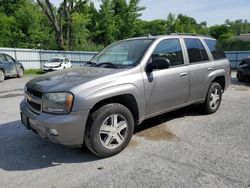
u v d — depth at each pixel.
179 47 5.05
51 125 3.46
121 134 4.03
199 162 3.68
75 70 4.37
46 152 4.16
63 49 34.41
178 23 60.69
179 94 4.91
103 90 3.71
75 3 36.44
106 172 3.48
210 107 5.91
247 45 30.22
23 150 4.26
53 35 38.47
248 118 5.75
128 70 4.10
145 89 4.24
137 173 3.42
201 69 5.39
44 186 3.20
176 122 5.46
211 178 3.25
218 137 4.61
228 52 24.70
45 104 3.61
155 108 4.53
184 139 4.54
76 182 3.27
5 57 16.06
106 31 47.62
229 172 3.39
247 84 11.39
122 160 3.80
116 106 3.87
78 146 3.70
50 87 3.63
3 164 3.79
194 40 5.52
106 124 3.84
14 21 37.81
